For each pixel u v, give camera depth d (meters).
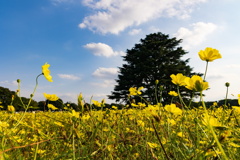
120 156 2.07
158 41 35.06
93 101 2.28
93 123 2.01
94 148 1.88
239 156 1.59
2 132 1.77
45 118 3.95
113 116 3.11
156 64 32.72
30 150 2.31
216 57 1.63
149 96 29.23
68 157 1.75
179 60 35.59
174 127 2.44
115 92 34.31
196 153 1.32
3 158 1.36
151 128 2.15
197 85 1.00
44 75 1.93
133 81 33.09
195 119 1.45
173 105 1.67
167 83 29.20
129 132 2.54
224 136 1.13
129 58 35.81
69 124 1.86
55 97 1.96
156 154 1.92
